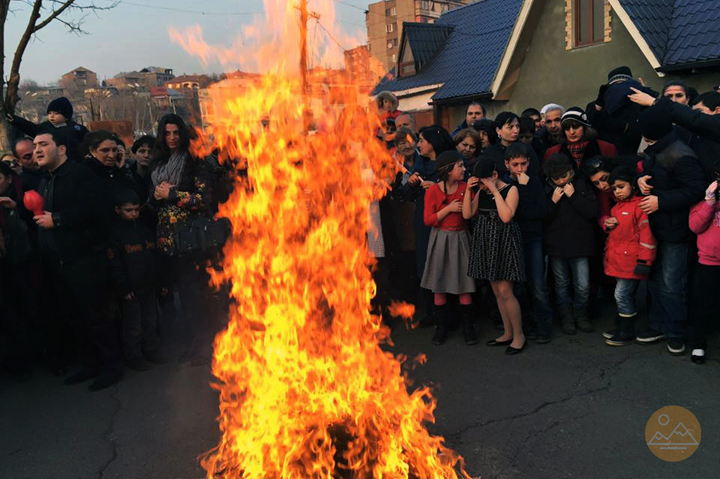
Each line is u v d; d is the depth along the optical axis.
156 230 4.73
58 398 4.11
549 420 3.34
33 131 6.56
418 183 4.91
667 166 3.91
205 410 3.74
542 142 5.53
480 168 4.21
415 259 5.48
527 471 2.85
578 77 12.98
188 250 4.46
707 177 3.88
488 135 5.37
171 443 3.36
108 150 4.54
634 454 2.93
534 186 4.43
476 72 15.68
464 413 3.49
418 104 17.70
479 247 4.31
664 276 4.05
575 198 4.44
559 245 4.55
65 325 4.64
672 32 11.23
